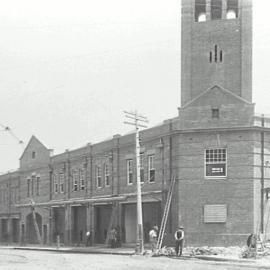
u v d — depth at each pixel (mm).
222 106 38812
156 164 42531
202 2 44125
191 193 38906
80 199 53031
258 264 28188
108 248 44844
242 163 38000
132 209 46188
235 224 37688
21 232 66625
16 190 70062
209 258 31938
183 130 39469
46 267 26688
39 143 63688
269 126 38875
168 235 40000
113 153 48406
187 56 42531
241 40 41750
